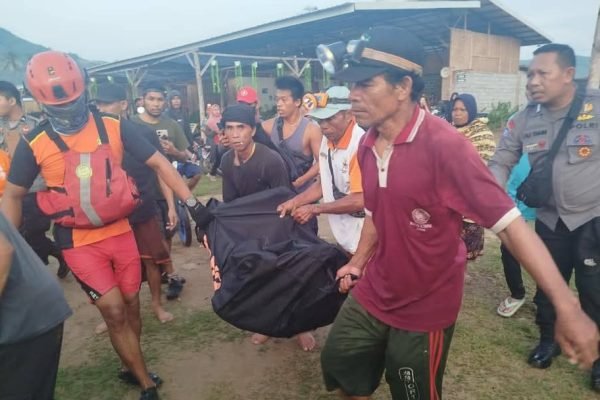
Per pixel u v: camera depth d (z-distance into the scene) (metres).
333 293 2.51
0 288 1.61
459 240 1.82
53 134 2.36
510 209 1.50
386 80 1.63
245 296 2.52
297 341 3.48
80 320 3.93
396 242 1.81
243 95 4.64
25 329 1.80
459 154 1.57
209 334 3.62
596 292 2.77
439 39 16.89
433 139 1.62
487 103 17.20
